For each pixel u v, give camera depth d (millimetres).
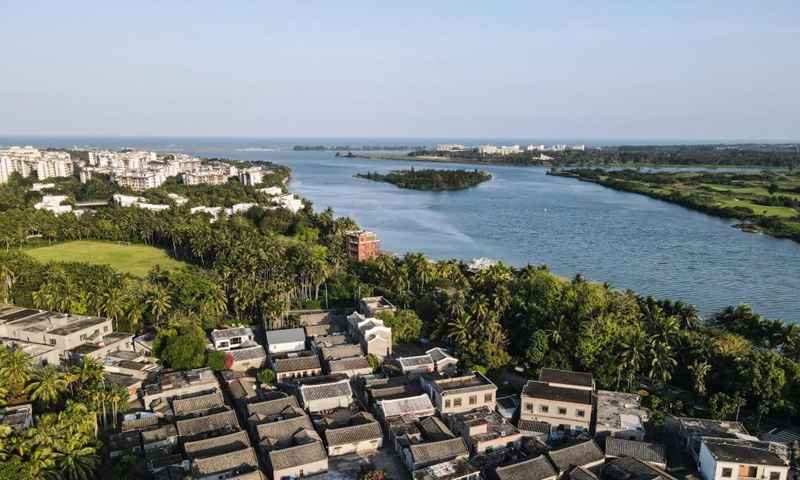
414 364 107500
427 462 77250
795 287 182125
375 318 124750
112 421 87938
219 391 95812
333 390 95250
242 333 118500
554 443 86938
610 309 121562
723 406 91625
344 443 82250
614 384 104250
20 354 89188
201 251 185125
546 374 97688
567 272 199500
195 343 108875
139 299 129000
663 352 101875
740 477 73625
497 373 109312
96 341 113500
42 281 138625
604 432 86188
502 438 84500
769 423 93312
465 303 126750
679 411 95375
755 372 92688
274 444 80500
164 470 73500
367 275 169125
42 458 66750
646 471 75250
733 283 186375
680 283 186250
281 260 158125
